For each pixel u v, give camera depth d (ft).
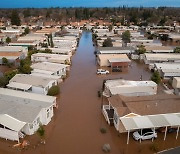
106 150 94.68
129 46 294.05
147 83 152.35
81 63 233.14
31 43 290.35
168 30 476.54
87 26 536.83
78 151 95.04
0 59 220.02
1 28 476.95
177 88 156.15
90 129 111.34
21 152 93.30
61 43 306.76
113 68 212.84
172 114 108.17
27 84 146.92
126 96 128.57
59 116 122.93
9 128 98.17
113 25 549.95
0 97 123.13
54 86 152.15
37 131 100.53
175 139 104.53
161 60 228.84
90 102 140.56
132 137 104.88
